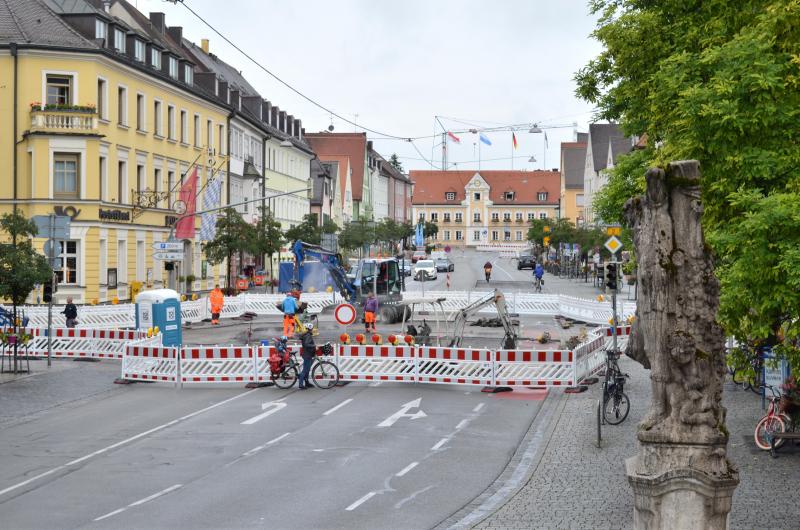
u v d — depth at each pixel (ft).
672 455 32.01
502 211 637.71
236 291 193.77
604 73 89.76
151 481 51.72
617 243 118.11
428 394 83.10
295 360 87.66
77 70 161.17
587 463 55.36
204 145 222.89
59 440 63.62
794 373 48.26
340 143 498.69
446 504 46.91
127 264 176.04
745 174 51.98
